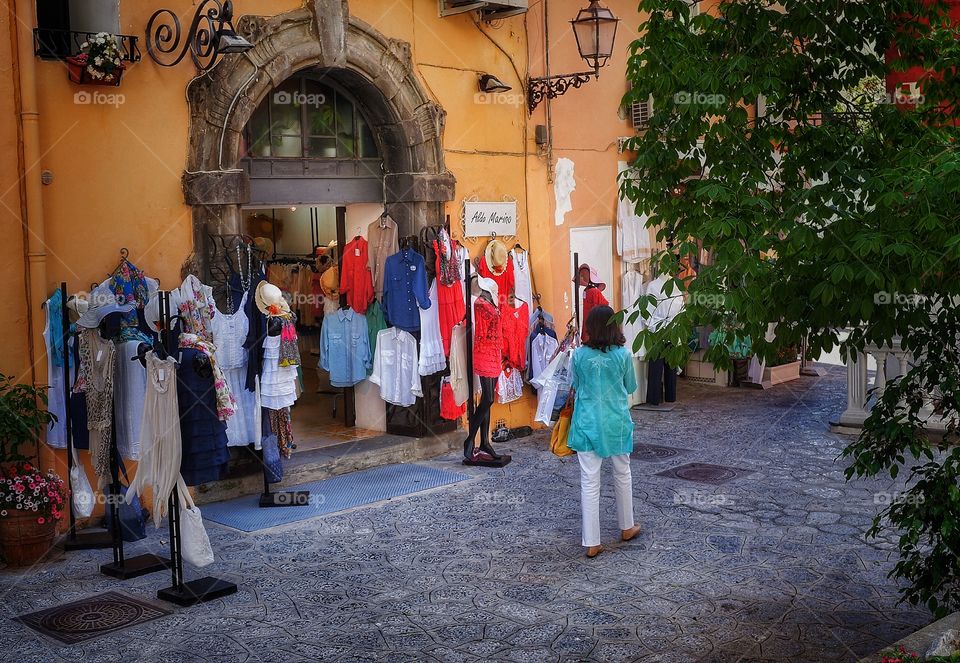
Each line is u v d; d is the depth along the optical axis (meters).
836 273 4.10
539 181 12.11
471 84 11.15
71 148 7.82
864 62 4.92
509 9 10.99
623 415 7.25
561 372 10.51
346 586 6.66
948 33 4.86
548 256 12.27
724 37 5.02
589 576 6.80
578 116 12.80
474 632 5.86
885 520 7.96
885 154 4.75
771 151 5.05
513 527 7.99
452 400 10.45
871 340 4.64
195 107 8.53
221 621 6.06
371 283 10.45
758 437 11.33
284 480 9.23
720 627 5.87
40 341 7.58
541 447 11.06
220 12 8.02
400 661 5.46
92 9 7.95
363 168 10.45
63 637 5.81
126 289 8.02
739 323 4.55
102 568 6.95
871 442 5.22
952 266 4.30
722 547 7.38
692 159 5.02
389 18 10.14
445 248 10.30
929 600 5.09
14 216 7.48
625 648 5.59
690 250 4.68
